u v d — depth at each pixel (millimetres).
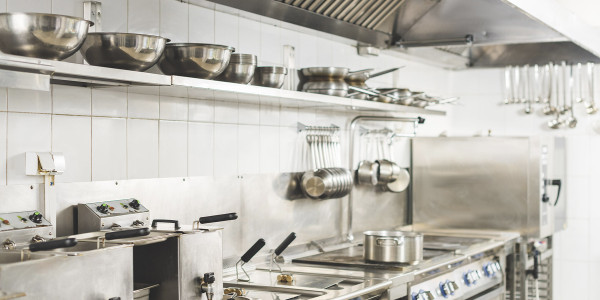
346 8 3475
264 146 3414
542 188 4508
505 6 3619
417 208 4812
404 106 3941
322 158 3838
